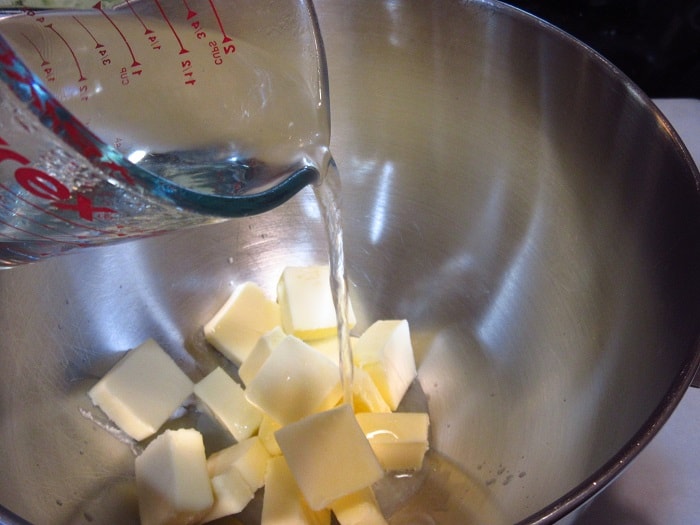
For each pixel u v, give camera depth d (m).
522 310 0.31
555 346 0.28
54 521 0.24
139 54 0.24
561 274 0.29
